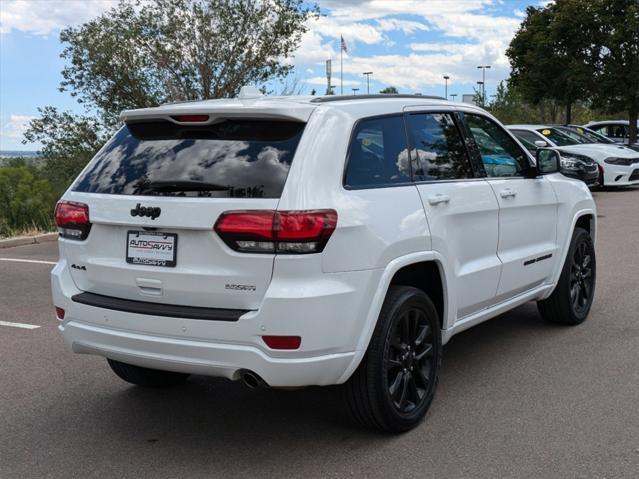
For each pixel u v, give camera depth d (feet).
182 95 50.49
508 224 17.01
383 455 12.75
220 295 11.84
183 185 12.21
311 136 12.21
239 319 11.55
